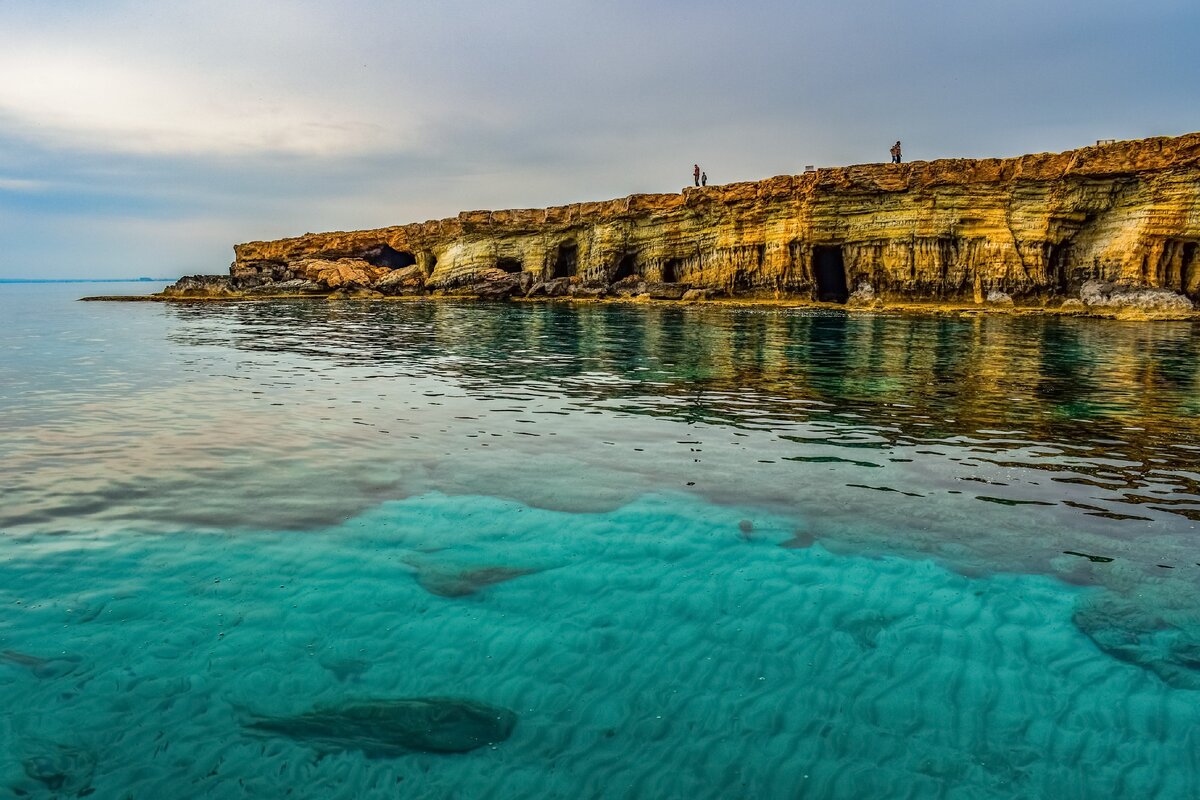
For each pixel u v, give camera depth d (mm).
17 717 5137
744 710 5465
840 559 8039
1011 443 12820
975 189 45875
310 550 8016
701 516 9234
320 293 71812
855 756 4988
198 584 7188
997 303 45750
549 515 9203
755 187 52938
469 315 45969
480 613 6816
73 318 45094
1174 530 8805
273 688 5590
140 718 5199
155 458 11320
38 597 6816
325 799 4492
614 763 4883
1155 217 41281
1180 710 5500
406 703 5465
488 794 4570
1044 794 4648
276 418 14336
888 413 15328
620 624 6676
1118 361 23219
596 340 30266
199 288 71438
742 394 17531
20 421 13789
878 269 49438
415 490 10016
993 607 7008
